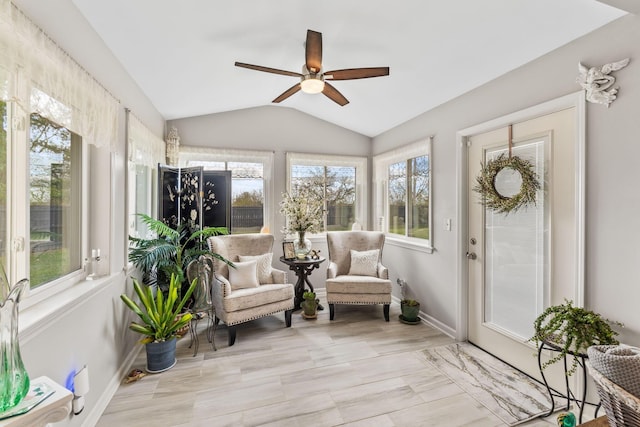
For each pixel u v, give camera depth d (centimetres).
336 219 454
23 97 115
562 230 202
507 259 245
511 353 239
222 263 323
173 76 265
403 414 183
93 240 200
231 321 274
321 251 439
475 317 276
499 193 247
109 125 195
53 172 161
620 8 149
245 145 402
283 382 217
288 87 341
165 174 338
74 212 183
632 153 159
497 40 201
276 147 416
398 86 294
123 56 218
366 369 234
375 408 189
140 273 277
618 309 166
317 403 194
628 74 160
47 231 156
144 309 273
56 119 139
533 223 222
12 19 109
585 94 179
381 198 445
